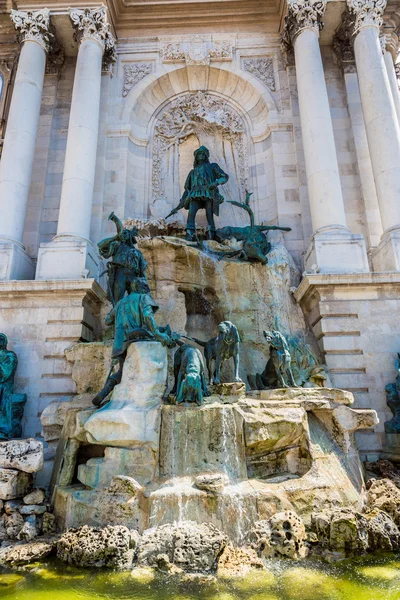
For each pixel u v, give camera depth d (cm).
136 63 1705
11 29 1802
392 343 1055
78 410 848
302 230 1430
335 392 822
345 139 1522
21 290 1136
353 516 605
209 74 1708
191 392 764
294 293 1219
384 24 1667
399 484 789
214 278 1212
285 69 1656
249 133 1677
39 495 741
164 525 603
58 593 484
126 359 823
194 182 1431
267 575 519
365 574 521
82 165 1338
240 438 710
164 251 1209
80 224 1279
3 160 1338
